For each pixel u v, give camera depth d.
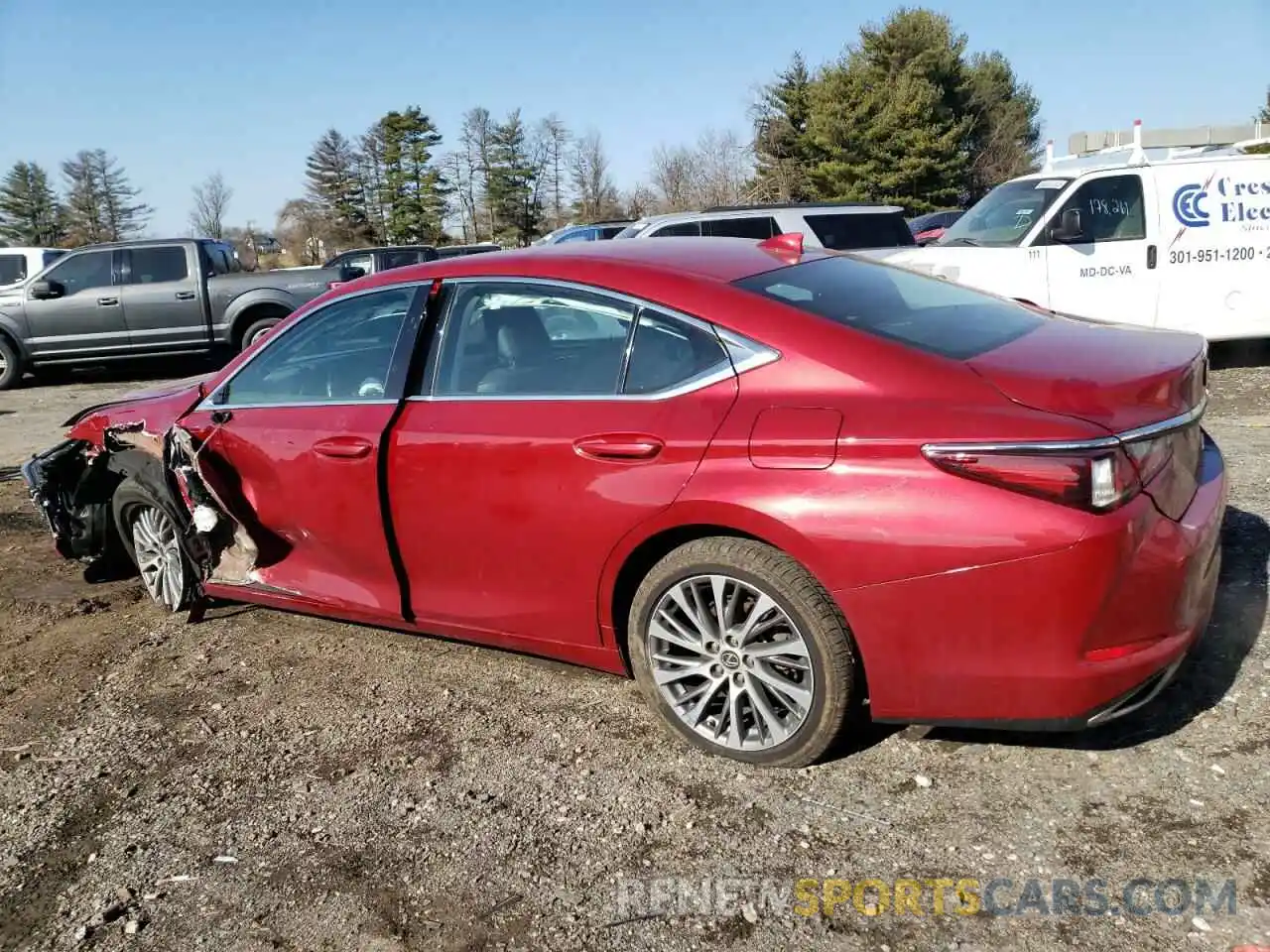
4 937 2.70
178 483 4.41
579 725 3.54
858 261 3.89
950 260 9.34
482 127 65.00
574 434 3.25
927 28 46.16
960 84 48.25
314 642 4.48
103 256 13.66
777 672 3.07
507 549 3.47
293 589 4.22
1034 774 2.99
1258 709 3.18
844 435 2.80
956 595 2.69
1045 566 2.58
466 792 3.19
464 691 3.88
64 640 4.70
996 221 9.54
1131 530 2.61
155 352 13.73
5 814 3.29
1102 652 2.66
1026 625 2.64
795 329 3.03
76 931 2.70
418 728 3.63
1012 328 3.37
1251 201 8.89
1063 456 2.57
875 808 2.91
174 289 13.61
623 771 3.22
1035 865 2.61
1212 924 2.36
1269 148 14.68
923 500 2.69
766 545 2.97
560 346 3.43
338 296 4.07
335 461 3.84
